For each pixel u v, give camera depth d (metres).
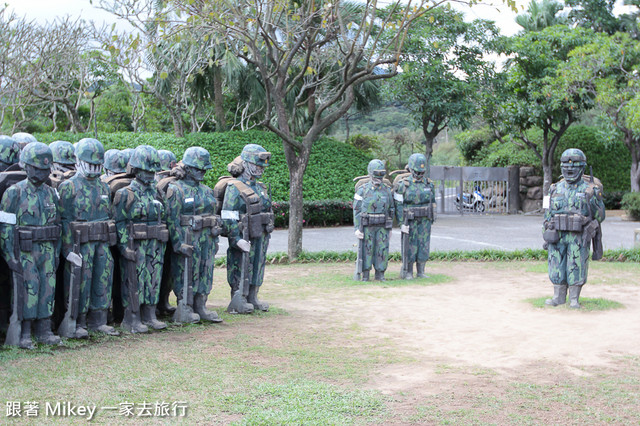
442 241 18.06
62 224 6.82
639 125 22.58
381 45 20.08
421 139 47.75
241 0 11.98
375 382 5.68
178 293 7.97
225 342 7.01
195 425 4.57
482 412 4.93
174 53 21.31
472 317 8.50
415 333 7.61
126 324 7.44
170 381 5.54
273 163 22.59
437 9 21.53
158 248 7.59
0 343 6.61
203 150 7.97
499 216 28.59
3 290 7.00
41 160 6.36
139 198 7.36
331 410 4.91
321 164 23.92
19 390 5.18
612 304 9.16
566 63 25.28
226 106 28.45
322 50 15.06
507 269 12.97
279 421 4.67
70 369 5.80
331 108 26.27
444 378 5.82
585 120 38.81
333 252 14.44
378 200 11.34
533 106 26.56
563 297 9.19
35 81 20.19
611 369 6.14
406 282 11.37
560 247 9.05
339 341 7.18
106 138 21.58
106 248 7.13
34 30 20.16
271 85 13.40
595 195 8.88
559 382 5.72
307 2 13.80
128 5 11.33
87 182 6.96
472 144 36.53
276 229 21.78
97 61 23.19
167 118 30.64
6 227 6.33
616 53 24.22
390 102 26.12
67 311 6.88
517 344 7.11
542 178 31.00
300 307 9.16
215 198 8.37
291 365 6.15
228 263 8.82
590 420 4.79
